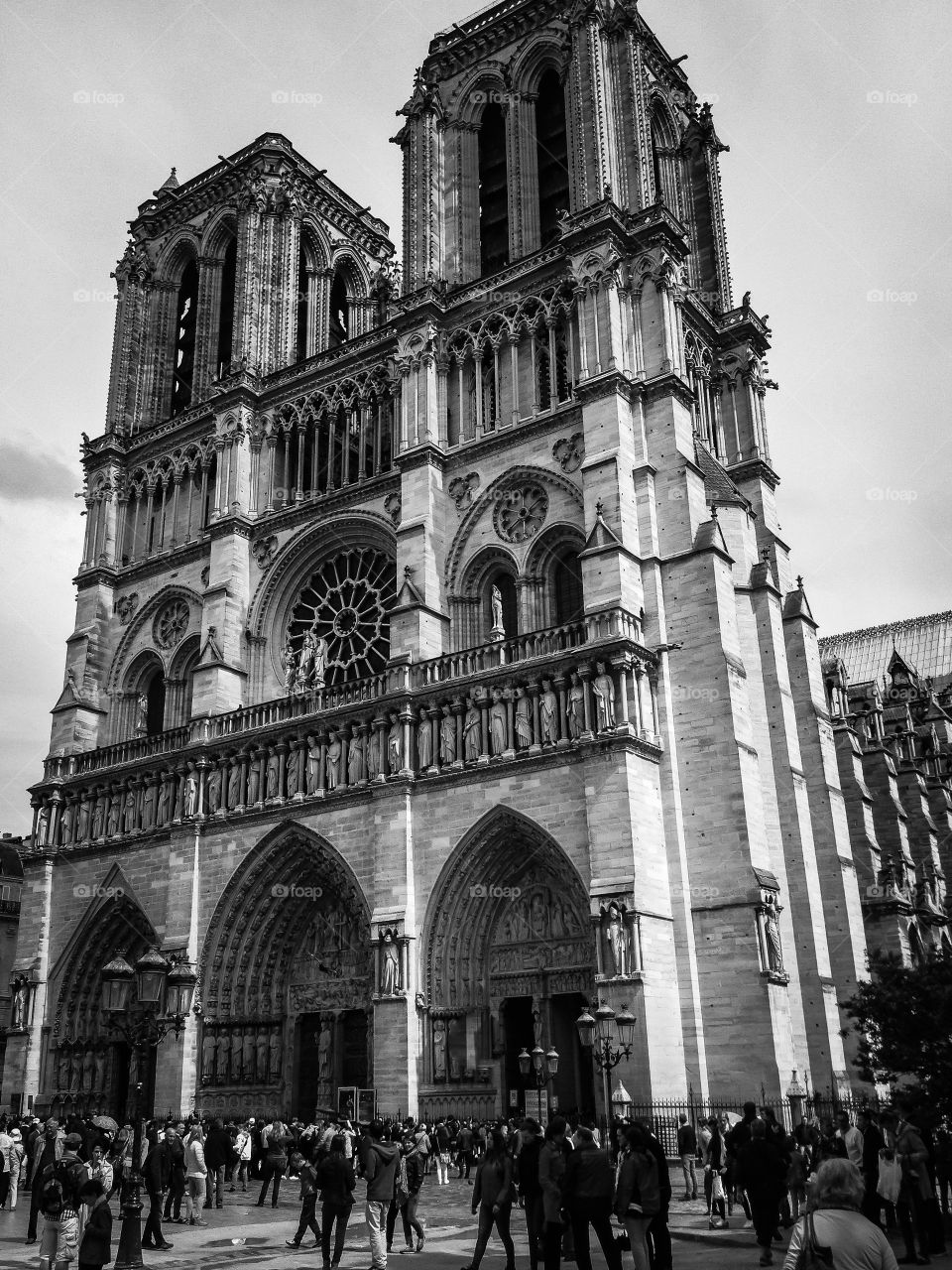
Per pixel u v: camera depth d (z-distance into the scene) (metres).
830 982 57.50
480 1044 53.06
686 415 59.62
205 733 65.94
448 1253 28.11
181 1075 58.09
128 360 85.00
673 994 48.50
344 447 70.88
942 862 97.88
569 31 70.12
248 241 80.00
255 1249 29.09
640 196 65.25
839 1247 10.61
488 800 53.25
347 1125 47.78
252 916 61.19
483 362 66.25
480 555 62.28
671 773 51.91
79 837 70.25
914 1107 30.34
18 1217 37.06
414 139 73.56
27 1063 66.38
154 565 77.38
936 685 131.62
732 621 55.09
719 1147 32.72
